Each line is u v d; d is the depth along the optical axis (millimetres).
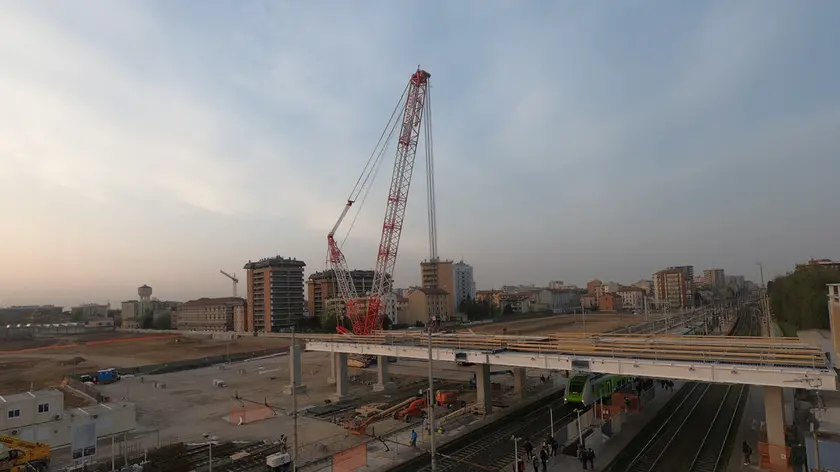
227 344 161875
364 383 79438
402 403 55062
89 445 38812
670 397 57438
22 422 45375
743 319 163750
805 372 30875
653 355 38781
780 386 31984
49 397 47531
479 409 52750
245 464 40031
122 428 50594
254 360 120625
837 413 41562
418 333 61562
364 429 48344
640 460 36812
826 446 31469
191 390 79188
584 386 45281
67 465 41281
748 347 35812
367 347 61656
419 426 48625
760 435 39844
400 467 37656
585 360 41344
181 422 56469
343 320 171000
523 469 34062
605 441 41531
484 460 38250
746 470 34125
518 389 61625
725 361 35500
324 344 69375
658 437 42281
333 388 75625
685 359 37125
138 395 75625
